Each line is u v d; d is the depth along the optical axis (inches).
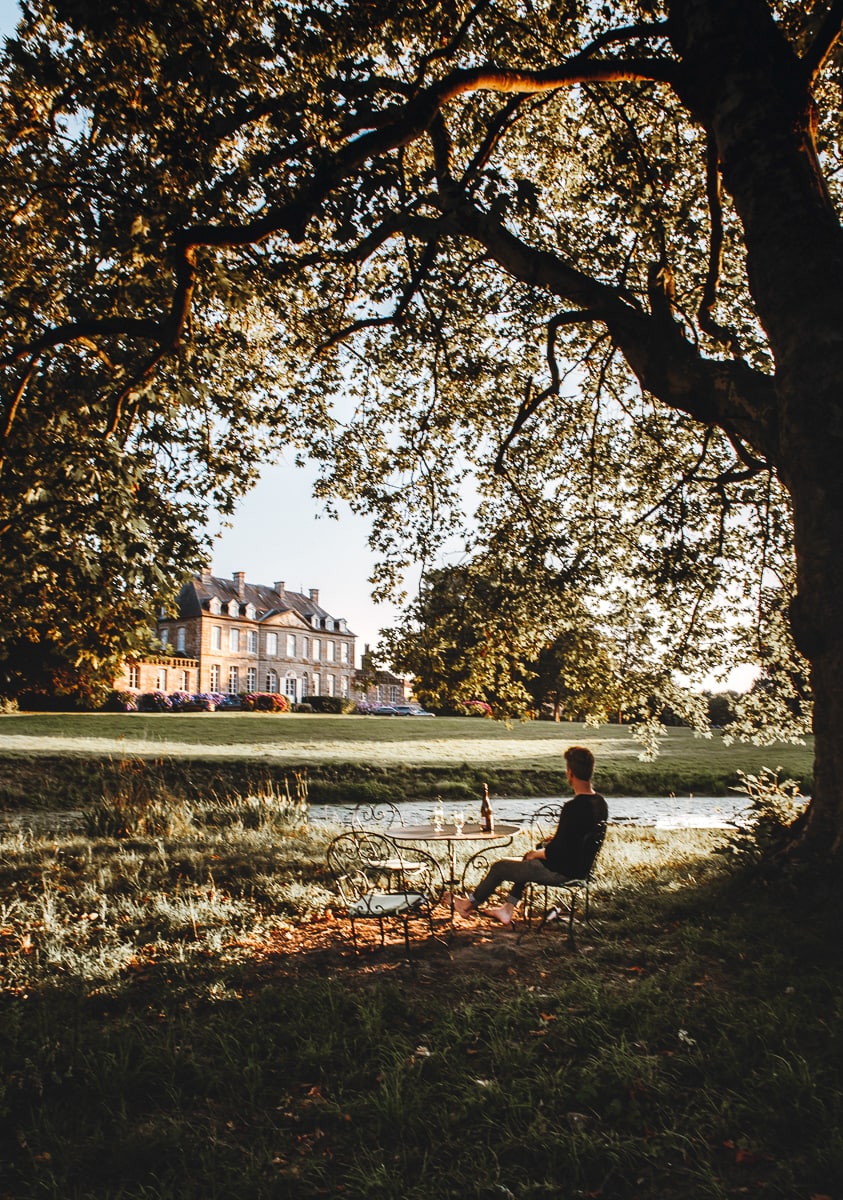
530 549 468.1
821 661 248.8
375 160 328.2
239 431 501.0
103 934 267.3
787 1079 147.8
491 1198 124.6
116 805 566.9
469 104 423.2
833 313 243.6
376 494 528.7
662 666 492.4
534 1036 177.3
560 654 502.9
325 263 418.9
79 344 393.4
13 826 611.5
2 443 362.0
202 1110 154.2
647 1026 173.9
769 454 282.8
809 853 251.0
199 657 2940.5
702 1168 128.7
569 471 527.2
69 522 367.9
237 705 2289.6
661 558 456.4
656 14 359.9
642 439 528.4
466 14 378.0
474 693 488.1
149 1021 193.5
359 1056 171.6
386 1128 144.9
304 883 356.5
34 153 361.7
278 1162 136.6
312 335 519.5
